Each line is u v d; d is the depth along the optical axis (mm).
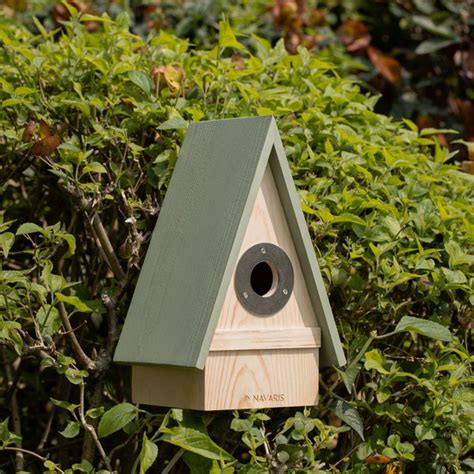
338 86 5934
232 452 5145
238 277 4445
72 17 5668
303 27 8914
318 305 4629
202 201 4641
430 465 5152
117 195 5145
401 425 5059
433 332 4711
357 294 5066
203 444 4340
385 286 4887
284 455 4531
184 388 4469
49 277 4574
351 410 4898
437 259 5234
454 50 9117
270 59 5855
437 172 5645
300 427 4562
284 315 4590
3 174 5430
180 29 8367
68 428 4590
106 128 5172
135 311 4648
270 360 4531
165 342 4426
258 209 4531
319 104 5625
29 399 6160
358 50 8898
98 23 7992
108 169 5234
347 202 5039
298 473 4625
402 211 5281
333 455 5430
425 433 4812
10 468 5801
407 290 5195
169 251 4656
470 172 6113
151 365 4488
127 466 5320
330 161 5211
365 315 5098
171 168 5047
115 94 5305
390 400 5215
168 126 4945
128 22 5707
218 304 4320
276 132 4555
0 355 6062
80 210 5047
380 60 8703
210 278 4387
